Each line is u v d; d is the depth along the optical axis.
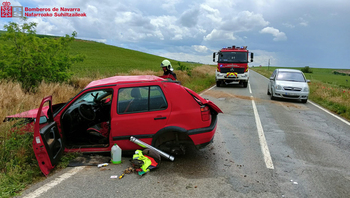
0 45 9.63
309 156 5.10
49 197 3.19
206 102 4.38
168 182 3.69
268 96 15.13
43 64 10.26
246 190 3.54
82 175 3.84
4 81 8.84
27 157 4.11
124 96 4.27
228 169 4.26
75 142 4.70
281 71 14.63
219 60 19.58
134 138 4.17
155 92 4.30
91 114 4.64
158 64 51.44
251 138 6.24
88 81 12.33
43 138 3.55
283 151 5.35
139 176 3.86
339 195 3.52
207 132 4.31
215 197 3.31
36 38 10.26
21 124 4.44
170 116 4.23
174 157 4.59
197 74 27.19
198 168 4.25
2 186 3.33
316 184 3.84
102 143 4.63
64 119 4.41
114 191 3.38
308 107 11.69
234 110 10.06
